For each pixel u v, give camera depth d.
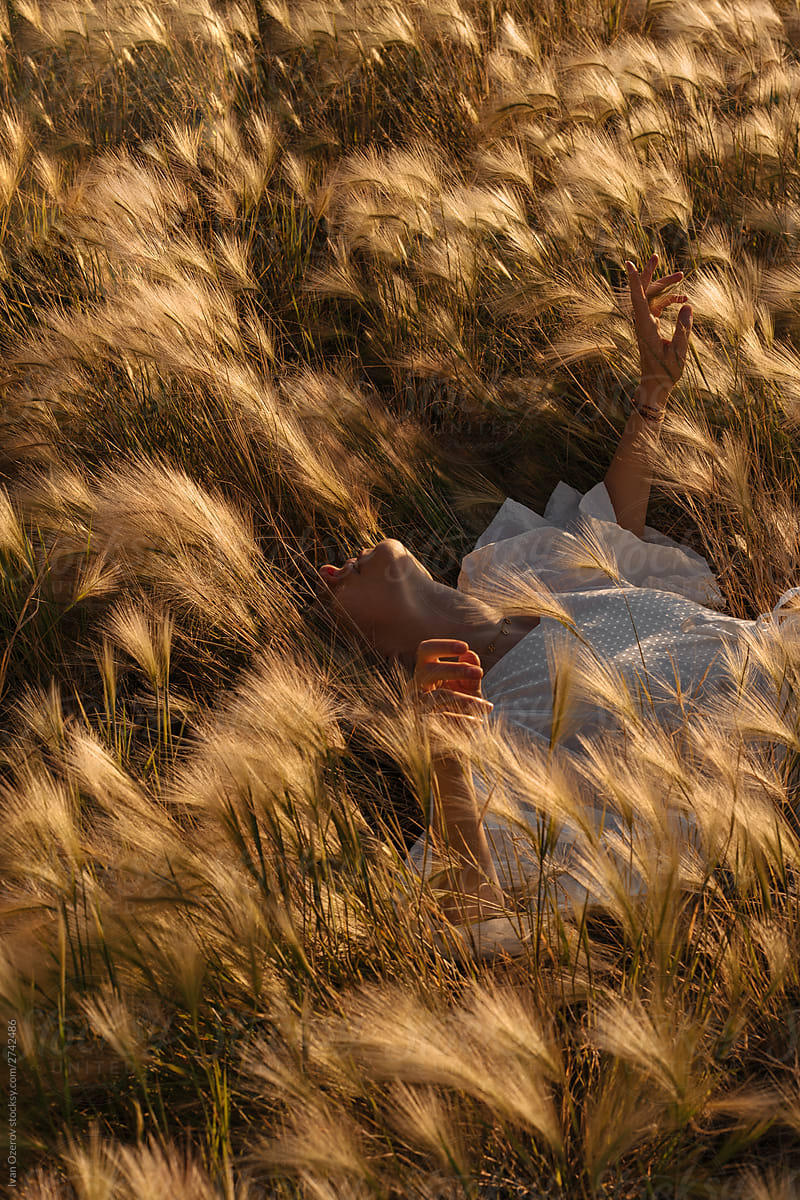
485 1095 1.24
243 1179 1.37
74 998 1.56
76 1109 1.61
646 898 1.50
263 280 3.60
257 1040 1.52
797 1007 1.62
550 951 1.60
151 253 3.09
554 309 3.22
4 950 1.53
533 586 2.20
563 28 4.80
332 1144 1.26
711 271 3.24
